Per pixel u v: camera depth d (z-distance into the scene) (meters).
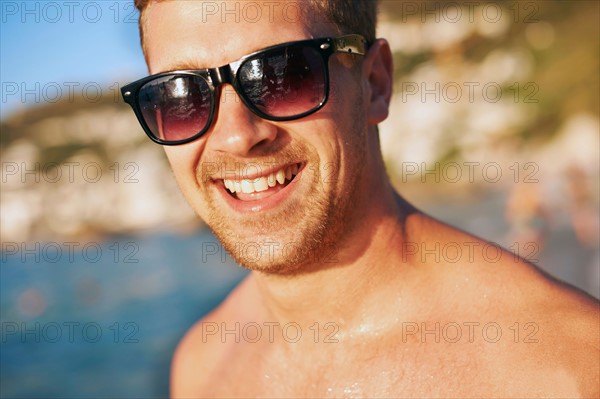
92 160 13.71
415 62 11.77
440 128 10.34
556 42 10.35
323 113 0.64
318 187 0.65
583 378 0.58
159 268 7.15
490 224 5.86
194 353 0.82
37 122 15.63
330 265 0.67
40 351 3.61
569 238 4.03
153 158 13.47
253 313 0.77
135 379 2.80
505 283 0.65
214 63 0.64
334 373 0.68
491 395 0.61
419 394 0.63
